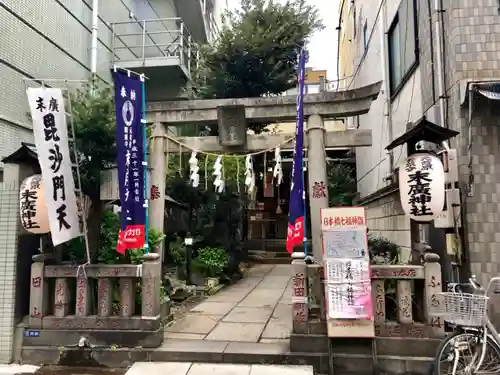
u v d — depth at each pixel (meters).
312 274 5.74
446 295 4.62
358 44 15.48
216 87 12.68
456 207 6.18
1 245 6.01
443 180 5.33
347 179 16.31
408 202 5.38
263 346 5.85
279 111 7.71
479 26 6.30
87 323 5.93
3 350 5.88
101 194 7.24
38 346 5.93
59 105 5.87
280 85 12.74
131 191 6.11
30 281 6.20
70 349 5.85
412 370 5.22
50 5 9.18
